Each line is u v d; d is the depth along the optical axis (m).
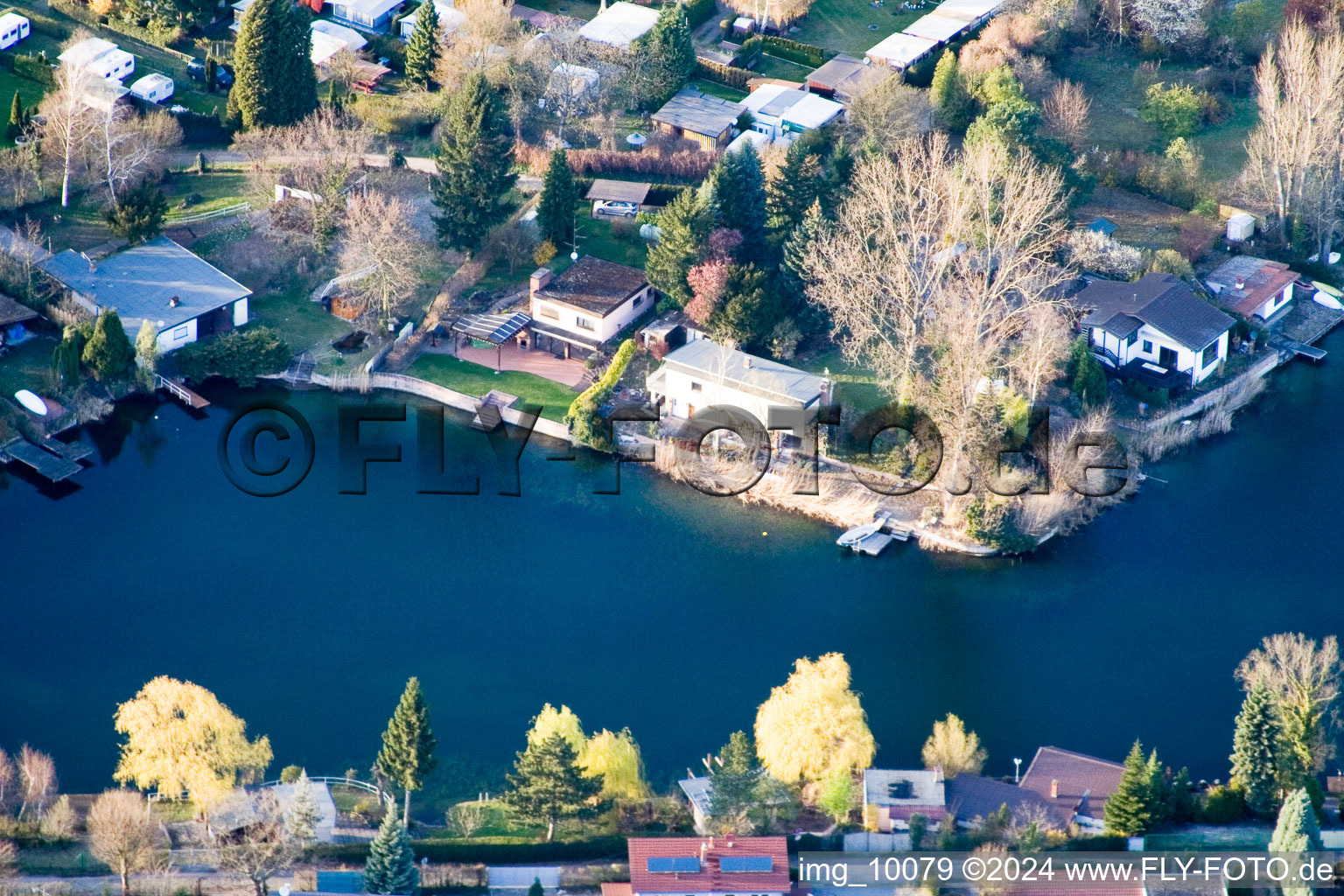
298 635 181.50
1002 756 170.12
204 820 156.12
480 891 151.12
